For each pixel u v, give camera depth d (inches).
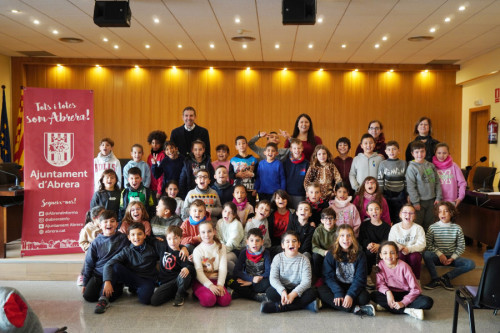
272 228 160.1
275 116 371.6
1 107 346.6
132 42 299.1
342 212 159.3
